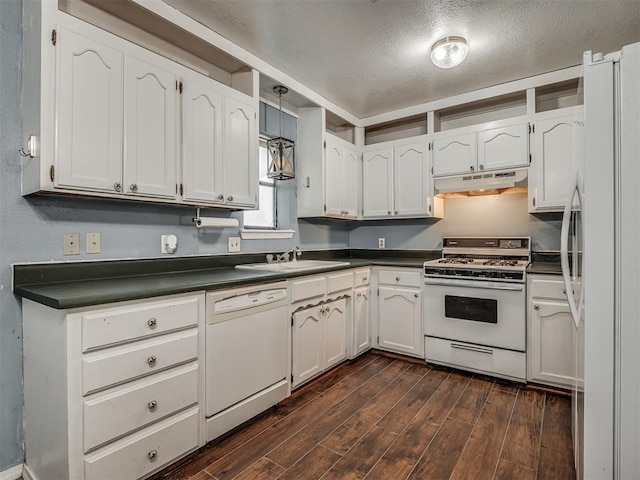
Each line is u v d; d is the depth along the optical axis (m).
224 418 1.85
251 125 2.42
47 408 1.43
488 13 2.02
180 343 1.64
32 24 1.54
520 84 2.87
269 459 1.72
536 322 2.52
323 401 2.32
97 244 1.88
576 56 2.50
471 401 2.32
